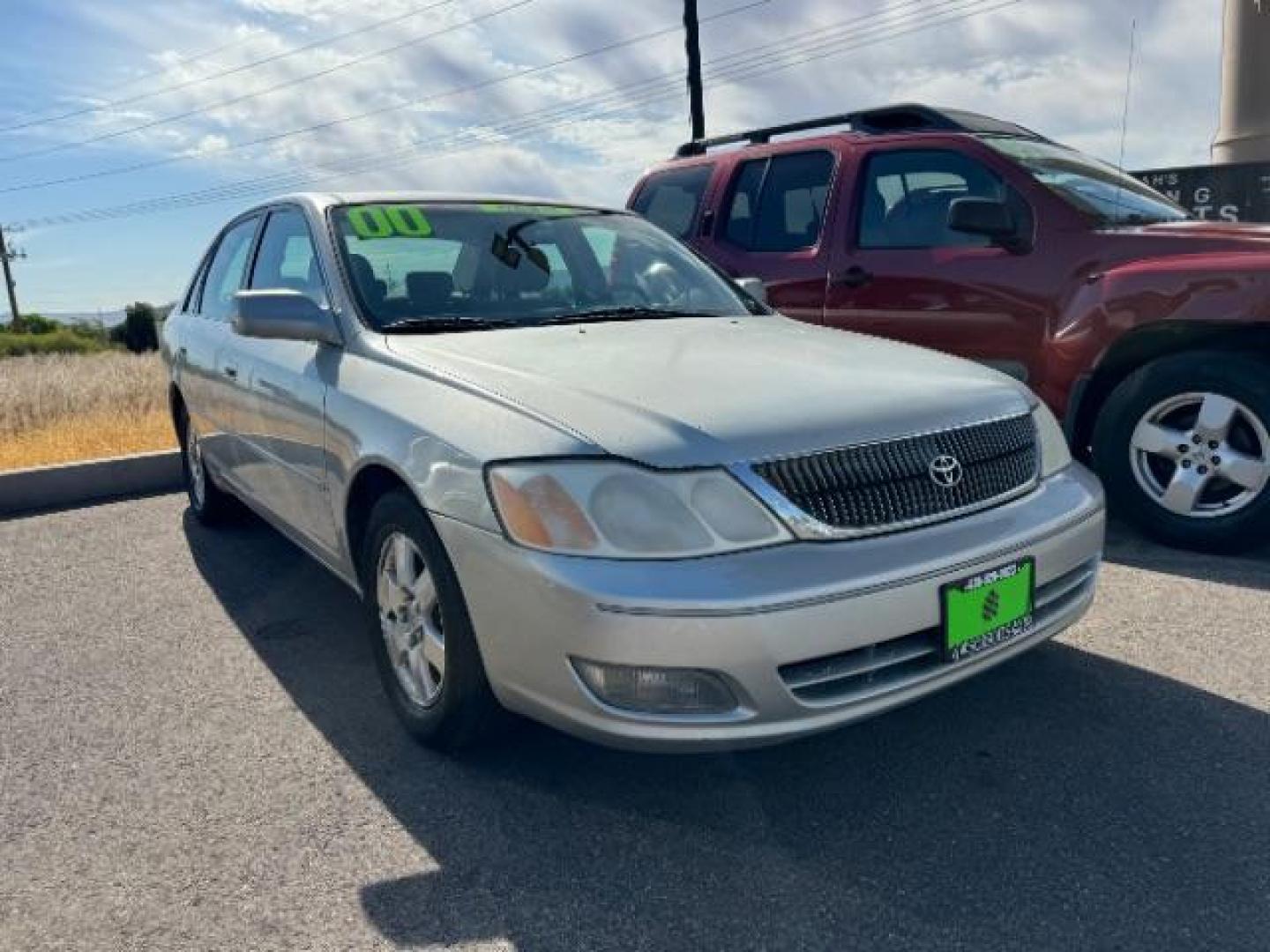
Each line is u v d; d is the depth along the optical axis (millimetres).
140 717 3131
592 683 2273
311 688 3309
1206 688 3055
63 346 54062
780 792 2582
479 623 2453
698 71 18453
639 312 3637
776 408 2461
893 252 5262
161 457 6496
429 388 2807
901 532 2410
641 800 2578
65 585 4469
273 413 3643
